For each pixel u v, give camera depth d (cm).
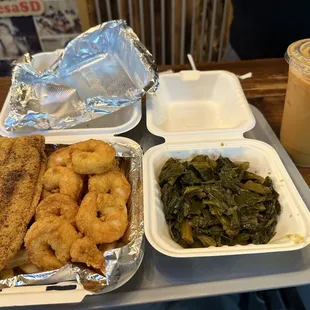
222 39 218
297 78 91
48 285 70
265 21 188
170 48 223
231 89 121
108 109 109
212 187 89
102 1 205
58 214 81
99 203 81
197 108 127
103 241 76
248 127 102
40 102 112
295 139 100
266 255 79
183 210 86
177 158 98
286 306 94
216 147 98
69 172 87
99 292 69
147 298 73
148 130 105
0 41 216
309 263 77
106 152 88
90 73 119
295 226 77
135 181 90
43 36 215
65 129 105
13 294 68
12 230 77
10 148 94
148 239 74
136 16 208
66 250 74
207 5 204
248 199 87
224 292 73
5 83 136
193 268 78
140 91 110
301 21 177
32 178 87
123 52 119
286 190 85
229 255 77
